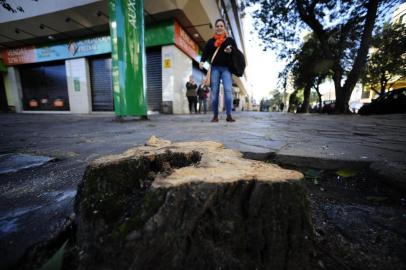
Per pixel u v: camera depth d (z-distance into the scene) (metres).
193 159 0.89
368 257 0.66
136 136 2.73
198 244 0.58
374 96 31.67
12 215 0.83
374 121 5.46
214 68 4.37
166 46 9.68
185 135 2.68
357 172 1.27
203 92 12.01
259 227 0.60
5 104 13.91
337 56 11.73
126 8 4.63
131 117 6.31
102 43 10.60
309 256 0.64
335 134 2.74
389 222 0.83
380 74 20.39
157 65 10.21
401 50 15.35
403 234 0.76
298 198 0.61
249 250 0.60
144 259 0.56
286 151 1.60
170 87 9.84
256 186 0.59
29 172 1.36
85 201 0.68
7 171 1.37
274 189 0.59
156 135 2.74
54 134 3.08
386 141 2.14
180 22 9.77
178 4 8.17
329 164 1.36
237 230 0.60
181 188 0.57
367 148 1.73
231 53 4.08
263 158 1.57
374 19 9.88
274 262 0.60
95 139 2.56
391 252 0.68
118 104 5.00
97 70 11.32
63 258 0.61
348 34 12.02
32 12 9.13
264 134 2.72
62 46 11.52
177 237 0.57
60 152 1.88
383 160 1.29
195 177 0.61
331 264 0.63
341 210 0.92
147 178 0.79
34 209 0.88
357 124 4.48
